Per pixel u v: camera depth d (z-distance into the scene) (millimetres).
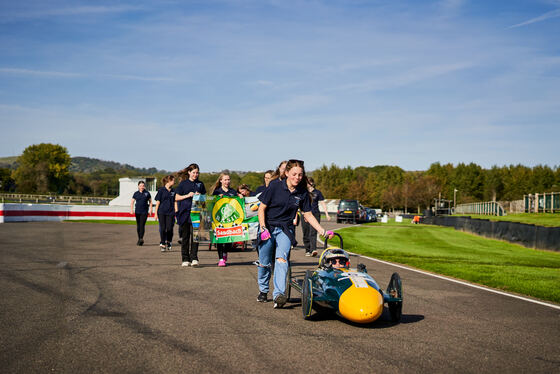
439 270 11258
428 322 6156
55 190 134375
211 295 7355
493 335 5578
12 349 4391
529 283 9469
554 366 4508
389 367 4332
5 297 6477
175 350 4613
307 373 4105
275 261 6664
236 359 4410
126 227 25156
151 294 7262
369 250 16141
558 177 126000
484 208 57438
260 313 6340
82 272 9141
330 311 6645
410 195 117438
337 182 131000
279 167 8047
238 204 10688
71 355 4332
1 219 25578
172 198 13812
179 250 13984
